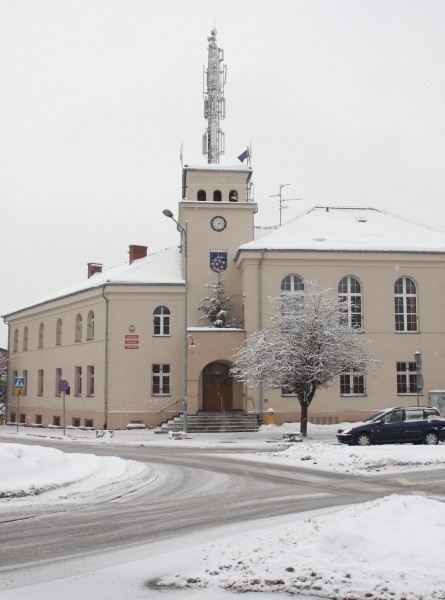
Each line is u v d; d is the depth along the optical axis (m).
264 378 32.41
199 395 39.62
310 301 33.97
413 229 41.78
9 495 14.27
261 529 10.66
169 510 12.74
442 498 13.89
